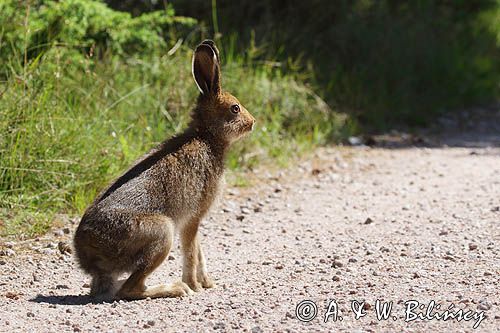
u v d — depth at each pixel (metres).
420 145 20.94
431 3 27.61
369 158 19.09
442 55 25.97
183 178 10.32
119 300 9.85
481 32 29.69
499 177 17.09
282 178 16.91
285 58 21.42
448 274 10.71
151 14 18.41
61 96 14.89
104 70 16.66
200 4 21.55
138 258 9.77
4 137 13.32
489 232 12.75
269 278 10.83
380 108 22.61
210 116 10.91
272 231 13.38
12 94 13.88
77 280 10.88
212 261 11.77
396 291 10.05
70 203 13.50
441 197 15.45
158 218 9.84
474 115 25.05
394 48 24.28
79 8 16.39
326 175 17.34
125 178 10.06
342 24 23.62
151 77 17.72
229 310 9.45
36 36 15.59
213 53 10.91
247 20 22.38
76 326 8.84
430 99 24.39
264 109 18.86
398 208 14.73
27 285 10.60
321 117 20.31
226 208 14.60
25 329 8.81
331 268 11.19
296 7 23.22
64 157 13.74
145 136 15.90
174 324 8.97
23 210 12.97
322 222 13.89
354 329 8.74
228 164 16.62
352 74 22.77
